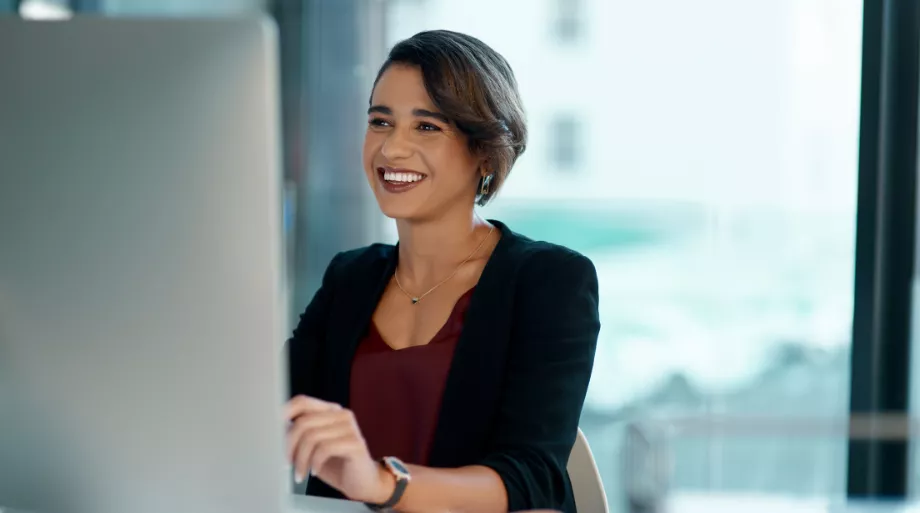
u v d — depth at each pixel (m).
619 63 4.89
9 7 4.37
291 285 4.74
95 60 1.08
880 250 3.54
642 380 5.20
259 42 1.05
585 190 5.01
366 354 2.11
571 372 1.95
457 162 2.04
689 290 5.05
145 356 1.14
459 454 1.98
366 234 4.74
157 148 1.08
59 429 1.19
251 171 1.08
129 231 1.11
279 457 1.15
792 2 4.62
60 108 1.09
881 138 3.50
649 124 4.91
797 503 2.12
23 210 1.12
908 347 3.54
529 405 1.90
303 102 4.72
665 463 2.04
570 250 2.11
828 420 2.99
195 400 1.14
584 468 1.98
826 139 4.60
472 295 2.06
